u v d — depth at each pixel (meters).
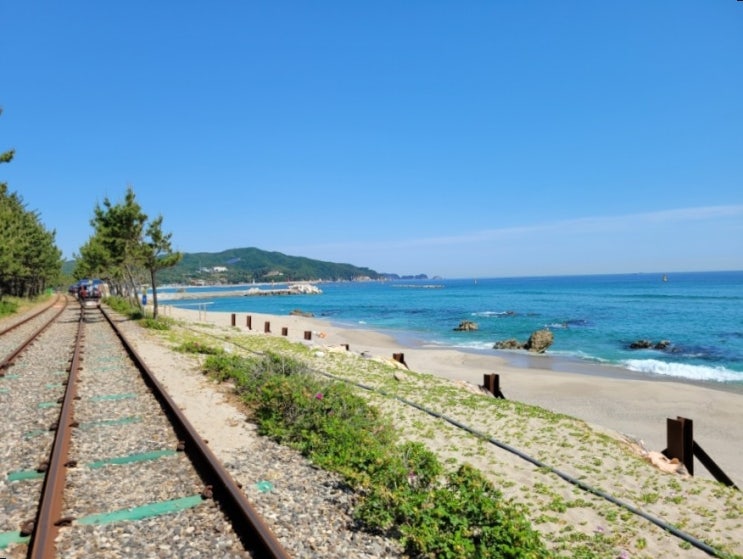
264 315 56.72
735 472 11.28
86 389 10.57
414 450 6.78
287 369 12.02
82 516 4.97
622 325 48.62
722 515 6.73
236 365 12.78
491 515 5.12
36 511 5.12
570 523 6.39
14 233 37.72
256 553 4.37
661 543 5.98
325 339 34.59
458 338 40.62
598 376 24.73
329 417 8.39
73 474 6.02
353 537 4.82
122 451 6.84
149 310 43.88
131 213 28.89
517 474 7.81
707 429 14.88
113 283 65.25
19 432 7.66
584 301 87.06
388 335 42.50
